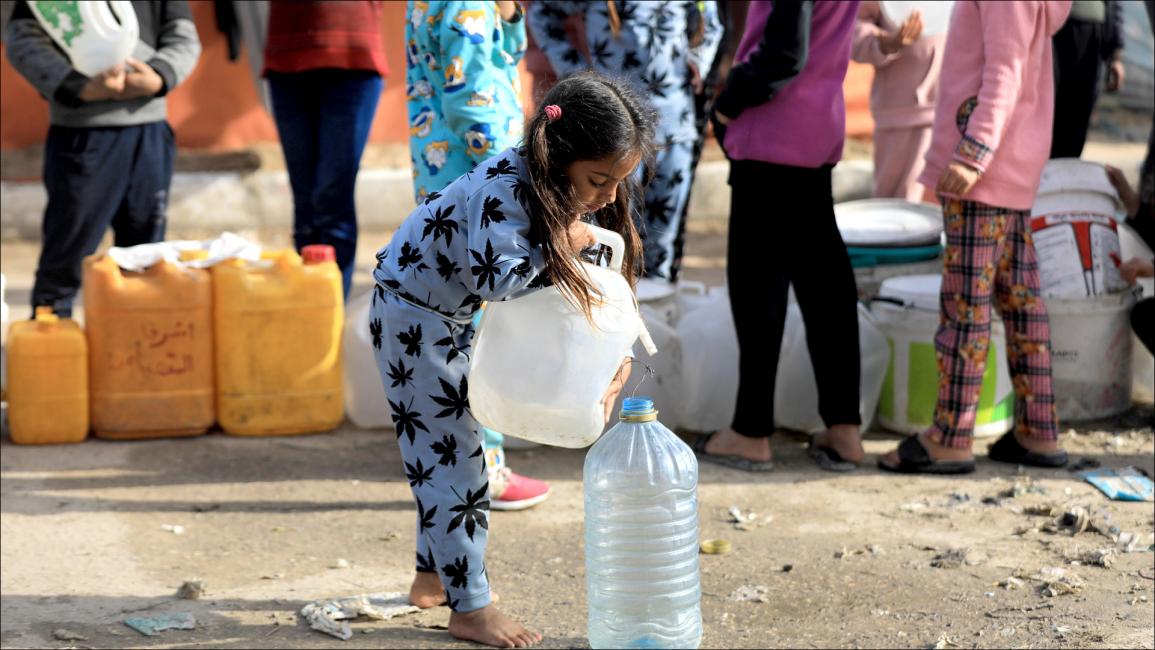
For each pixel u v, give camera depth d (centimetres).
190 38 628
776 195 509
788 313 586
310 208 675
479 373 327
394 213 1027
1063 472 529
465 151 453
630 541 347
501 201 316
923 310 563
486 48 433
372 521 483
